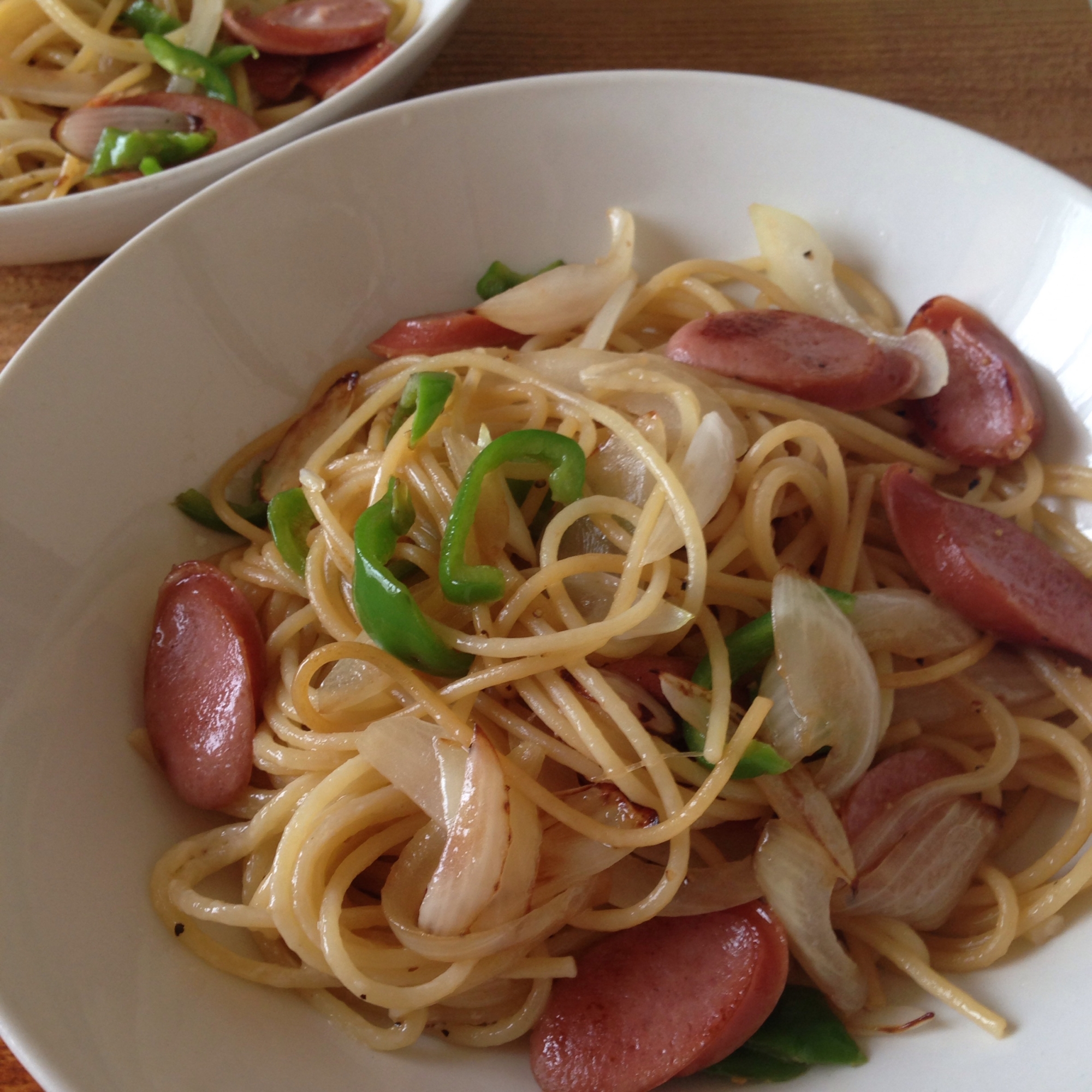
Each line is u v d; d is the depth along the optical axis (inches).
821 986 9.1
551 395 10.6
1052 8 13.8
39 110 14.6
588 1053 8.9
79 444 10.0
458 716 9.3
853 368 10.7
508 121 11.2
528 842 8.9
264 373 11.1
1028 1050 8.6
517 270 11.8
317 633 10.4
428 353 11.2
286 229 10.9
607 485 10.2
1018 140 12.8
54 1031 8.0
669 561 9.8
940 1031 9.0
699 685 9.5
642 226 11.7
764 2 14.1
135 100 13.4
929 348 10.8
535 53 13.9
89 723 9.5
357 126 10.9
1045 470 10.7
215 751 9.7
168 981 8.8
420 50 12.7
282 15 14.3
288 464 10.9
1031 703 10.2
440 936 8.7
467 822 8.7
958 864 9.5
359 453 10.7
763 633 9.6
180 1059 8.4
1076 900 9.4
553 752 9.4
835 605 9.6
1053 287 10.6
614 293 11.4
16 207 11.7
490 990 9.2
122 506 10.2
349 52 14.3
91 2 14.8
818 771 9.5
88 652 9.7
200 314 10.6
